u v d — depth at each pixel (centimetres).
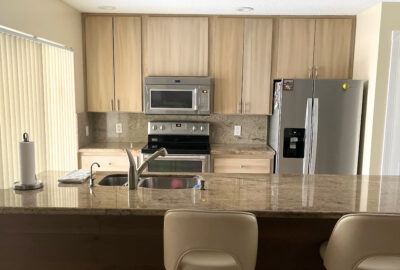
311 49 381
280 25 380
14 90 254
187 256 164
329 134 358
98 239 193
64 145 348
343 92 353
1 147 238
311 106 353
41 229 192
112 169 385
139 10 369
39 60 294
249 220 143
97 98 397
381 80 335
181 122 416
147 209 168
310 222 193
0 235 192
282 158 364
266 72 387
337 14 374
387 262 162
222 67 388
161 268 194
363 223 144
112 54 390
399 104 338
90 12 382
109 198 185
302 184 221
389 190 209
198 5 344
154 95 382
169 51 387
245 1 326
